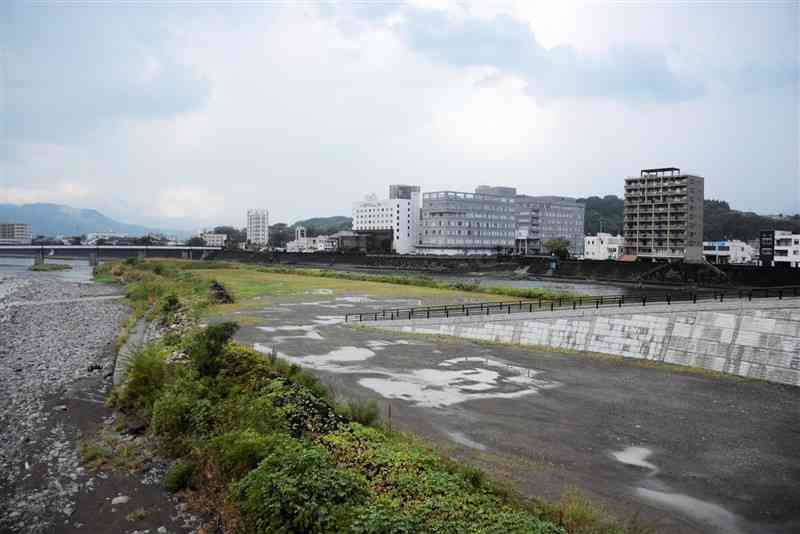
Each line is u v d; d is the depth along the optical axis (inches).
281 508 507.5
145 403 934.4
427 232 6860.2
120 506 639.8
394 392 1053.2
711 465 728.3
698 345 1263.5
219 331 992.9
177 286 3002.0
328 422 749.9
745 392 1070.4
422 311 1845.5
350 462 618.5
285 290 3097.9
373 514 472.4
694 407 978.1
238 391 873.5
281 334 1668.3
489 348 1493.6
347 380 1135.6
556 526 494.6
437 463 642.2
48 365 1349.7
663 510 603.2
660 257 5083.7
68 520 610.2
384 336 1665.8
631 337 1379.2
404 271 5595.5
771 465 729.6
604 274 4515.3
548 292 2800.2
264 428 700.0
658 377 1183.6
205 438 741.9
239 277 4168.3
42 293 3260.3
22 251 7022.6
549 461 730.8
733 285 3666.3
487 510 512.1
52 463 761.0
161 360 1053.2
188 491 669.3
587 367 1274.6
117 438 840.9
